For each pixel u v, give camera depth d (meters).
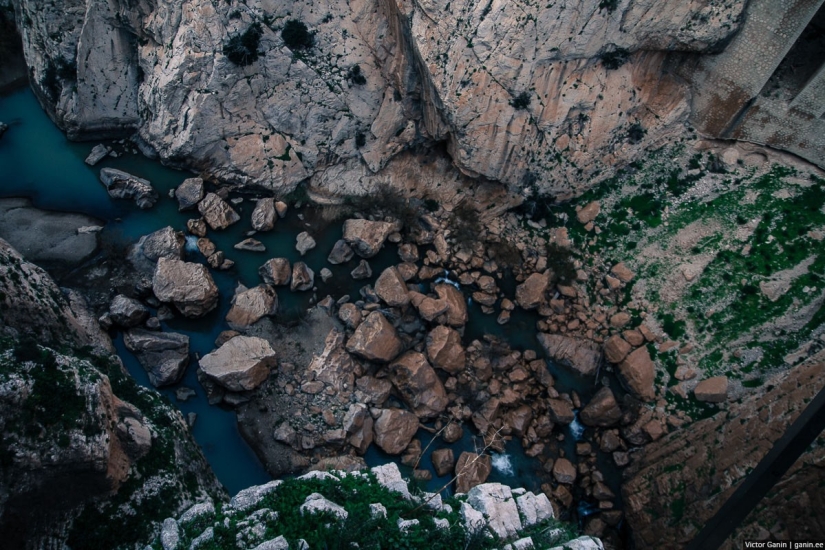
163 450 21.42
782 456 16.52
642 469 25.34
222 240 29.70
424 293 29.22
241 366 25.16
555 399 27.03
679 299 27.55
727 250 27.20
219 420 25.39
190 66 28.48
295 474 24.38
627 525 24.56
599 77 27.61
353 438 25.08
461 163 29.53
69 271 27.64
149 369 25.70
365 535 16.08
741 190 27.78
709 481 22.80
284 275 28.52
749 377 25.11
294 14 28.38
